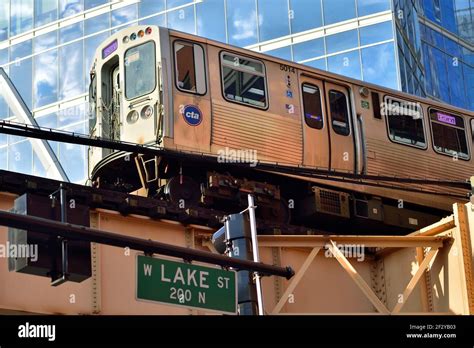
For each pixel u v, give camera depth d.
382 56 33.94
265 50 35.28
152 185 21.66
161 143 20.97
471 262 18.14
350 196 23.98
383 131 24.89
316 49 34.78
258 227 18.83
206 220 17.81
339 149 23.88
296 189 23.52
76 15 39.34
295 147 22.98
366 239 18.00
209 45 22.17
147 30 21.83
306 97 23.62
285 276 12.69
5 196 16.20
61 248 11.19
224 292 12.60
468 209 18.42
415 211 25.34
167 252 11.84
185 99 21.42
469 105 38.66
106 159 21.78
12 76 39.78
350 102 24.48
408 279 18.91
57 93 38.91
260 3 35.88
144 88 21.48
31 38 39.94
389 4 34.34
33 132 15.98
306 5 35.34
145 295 12.04
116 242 11.42
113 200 17.00
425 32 37.72
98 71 22.67
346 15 34.72
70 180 37.53
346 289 18.88
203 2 36.69
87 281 16.09
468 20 39.47
